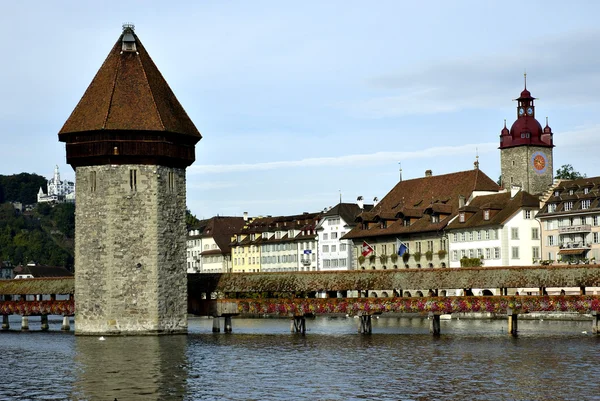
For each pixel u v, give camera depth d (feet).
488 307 263.70
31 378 182.91
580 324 319.27
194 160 278.26
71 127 265.34
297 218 589.32
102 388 169.78
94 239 263.90
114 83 267.80
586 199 388.98
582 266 263.90
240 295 402.11
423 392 163.02
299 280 289.53
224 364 200.75
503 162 477.77
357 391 164.66
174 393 163.94
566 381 171.94
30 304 327.88
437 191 465.88
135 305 263.08
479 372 184.44
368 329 281.54
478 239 412.98
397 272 282.36
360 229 488.44
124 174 262.47
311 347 236.43
